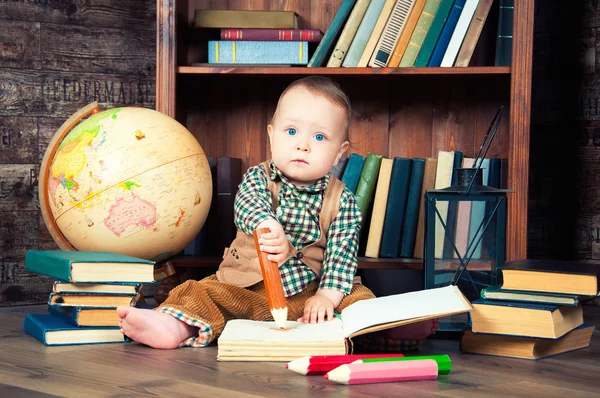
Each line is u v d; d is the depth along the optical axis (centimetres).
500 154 226
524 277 140
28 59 215
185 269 208
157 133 176
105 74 225
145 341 139
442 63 200
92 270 141
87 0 222
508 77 212
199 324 141
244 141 234
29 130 215
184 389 107
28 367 122
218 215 213
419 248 206
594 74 226
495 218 160
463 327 160
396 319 125
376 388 110
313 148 158
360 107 232
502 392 110
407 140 231
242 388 108
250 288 160
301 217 162
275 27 205
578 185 230
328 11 232
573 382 119
